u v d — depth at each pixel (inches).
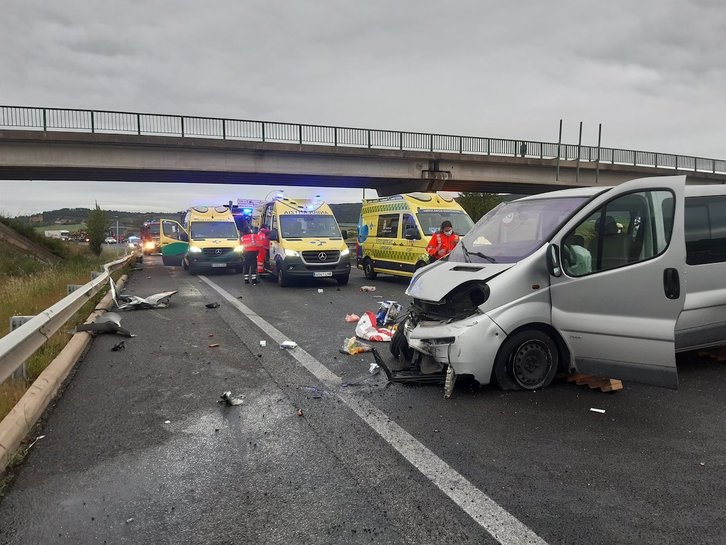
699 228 216.1
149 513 119.4
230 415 181.2
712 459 145.2
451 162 1330.0
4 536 110.3
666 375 176.6
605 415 178.9
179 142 1059.9
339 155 1215.6
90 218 1581.0
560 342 202.2
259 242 632.4
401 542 107.8
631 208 187.9
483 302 196.5
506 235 220.4
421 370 221.1
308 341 295.7
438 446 154.7
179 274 789.9
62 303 264.7
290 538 109.6
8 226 1161.4
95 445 156.6
